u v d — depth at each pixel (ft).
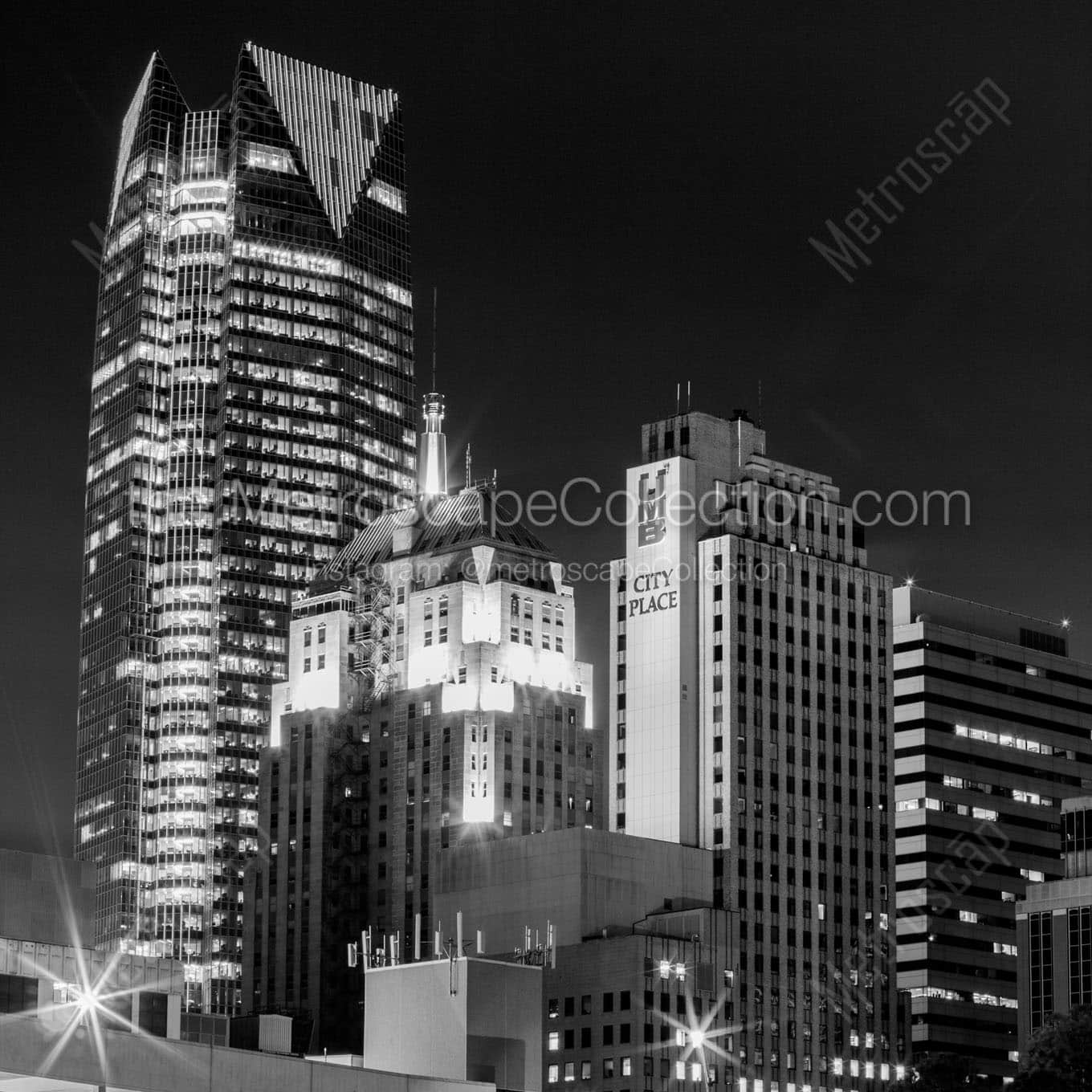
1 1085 650.43
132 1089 654.12
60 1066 638.94
